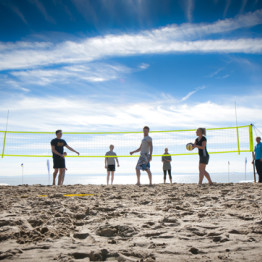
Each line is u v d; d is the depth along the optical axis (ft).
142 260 4.90
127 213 9.23
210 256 5.10
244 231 6.67
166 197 13.34
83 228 7.46
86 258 5.07
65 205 10.78
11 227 7.12
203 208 10.25
